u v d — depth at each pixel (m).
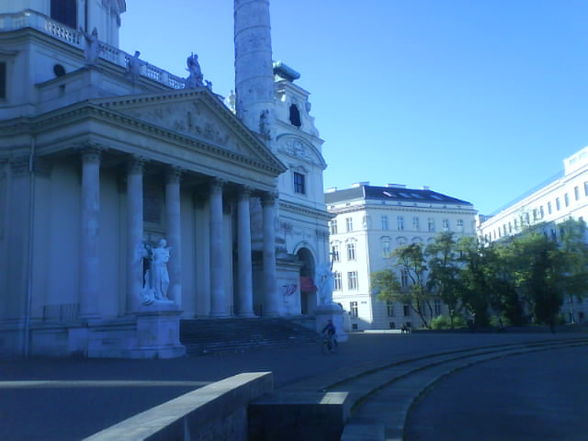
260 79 49.41
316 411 9.67
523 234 68.75
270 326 37.06
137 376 16.38
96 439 5.15
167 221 35.72
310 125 63.59
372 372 20.06
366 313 87.00
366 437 9.23
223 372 17.61
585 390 17.25
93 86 31.67
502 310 63.97
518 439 10.74
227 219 45.69
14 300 30.83
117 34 48.34
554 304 59.81
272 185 45.34
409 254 75.75
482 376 21.02
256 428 9.69
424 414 13.32
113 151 32.50
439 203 95.69
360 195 92.31
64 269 33.00
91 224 30.27
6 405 9.55
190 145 37.31
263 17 50.38
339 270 90.56
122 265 36.59
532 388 17.73
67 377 16.27
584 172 69.19
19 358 27.86
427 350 30.02
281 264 49.75
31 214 31.69
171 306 25.91
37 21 35.69
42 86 34.09
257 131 48.78
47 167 32.91
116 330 26.44
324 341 28.73
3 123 32.41
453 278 66.44
